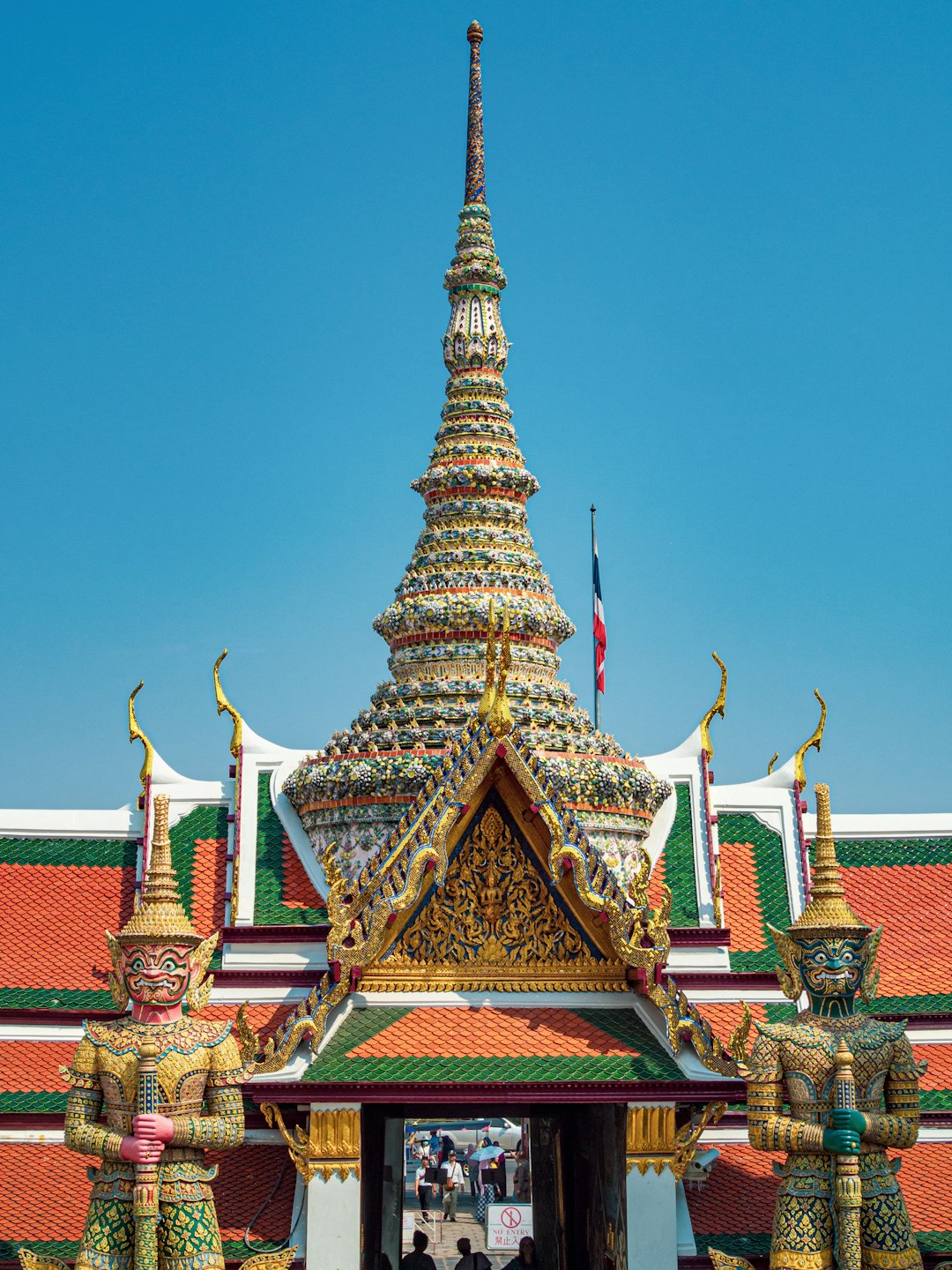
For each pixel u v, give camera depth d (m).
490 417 32.28
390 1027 22.67
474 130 33.97
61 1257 22.80
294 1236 22.12
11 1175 24.25
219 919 27.91
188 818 29.17
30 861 28.80
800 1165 20.22
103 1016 26.30
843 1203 19.44
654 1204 22.11
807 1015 20.91
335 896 22.47
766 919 28.78
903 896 29.25
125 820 29.30
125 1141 19.33
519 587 30.45
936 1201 23.95
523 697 29.33
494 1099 21.78
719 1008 26.94
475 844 23.56
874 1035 20.53
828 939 20.77
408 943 23.25
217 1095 20.08
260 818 28.72
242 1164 23.72
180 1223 19.64
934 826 30.05
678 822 29.38
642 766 28.97
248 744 29.27
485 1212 51.94
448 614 29.58
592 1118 25.31
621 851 28.30
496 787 23.56
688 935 27.44
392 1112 26.47
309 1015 21.97
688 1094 21.97
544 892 23.53
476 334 32.62
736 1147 25.33
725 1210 23.91
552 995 23.28
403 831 23.06
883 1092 20.62
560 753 28.02
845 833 30.00
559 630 30.77
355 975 22.72
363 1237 23.89
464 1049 22.38
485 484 31.30
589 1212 25.72
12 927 27.89
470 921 23.44
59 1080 25.55
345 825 27.72
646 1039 22.80
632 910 22.86
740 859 29.45
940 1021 27.02
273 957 26.67
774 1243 20.14
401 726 28.75
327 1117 21.84
